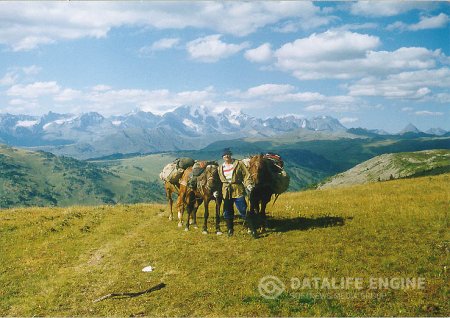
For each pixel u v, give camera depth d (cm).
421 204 2444
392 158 18900
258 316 1187
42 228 2405
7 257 1906
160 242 1997
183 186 2247
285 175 2008
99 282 1570
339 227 1994
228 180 1920
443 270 1389
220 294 1357
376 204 2581
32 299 1443
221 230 2127
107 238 2198
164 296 1384
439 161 16838
